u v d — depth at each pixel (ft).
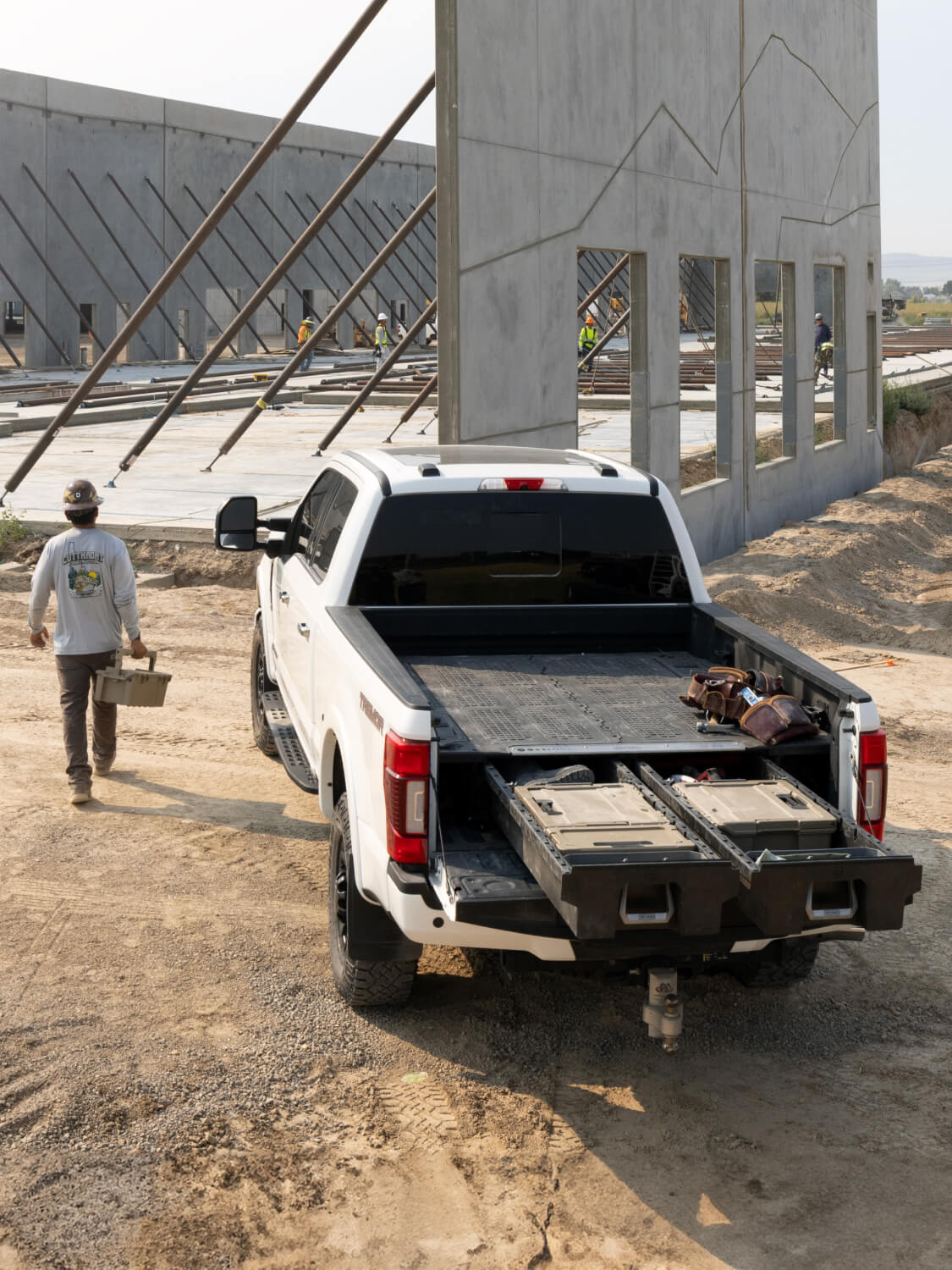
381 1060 16.17
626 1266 12.62
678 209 51.19
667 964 14.60
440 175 38.55
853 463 78.13
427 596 19.95
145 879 21.22
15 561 47.85
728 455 58.34
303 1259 12.57
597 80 44.78
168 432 94.43
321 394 120.16
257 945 19.03
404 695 14.80
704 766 16.62
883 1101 15.65
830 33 67.56
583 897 12.80
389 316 211.61
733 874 13.09
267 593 26.94
